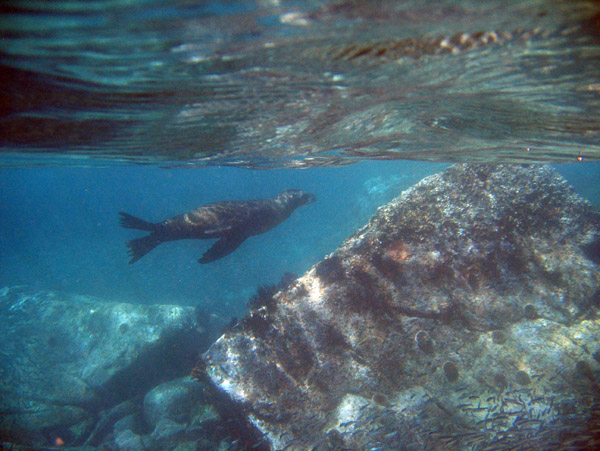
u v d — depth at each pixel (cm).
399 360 244
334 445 221
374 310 259
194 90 133
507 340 246
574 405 216
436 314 256
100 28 85
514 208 285
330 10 82
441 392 233
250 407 238
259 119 176
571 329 246
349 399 235
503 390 229
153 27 86
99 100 135
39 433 313
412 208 288
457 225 280
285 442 226
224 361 255
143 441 299
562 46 102
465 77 128
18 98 126
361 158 272
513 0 79
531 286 263
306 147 232
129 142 199
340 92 142
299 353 252
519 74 124
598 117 163
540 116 170
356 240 282
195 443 287
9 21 79
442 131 206
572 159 248
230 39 95
